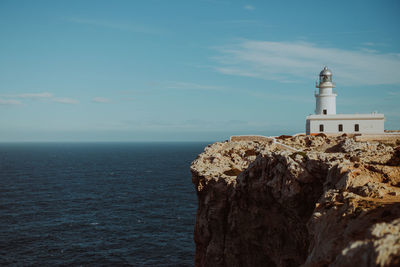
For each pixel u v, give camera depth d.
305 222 30.89
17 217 85.12
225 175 45.09
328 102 72.38
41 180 150.88
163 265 59.12
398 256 12.93
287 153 34.47
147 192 121.94
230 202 42.12
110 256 62.16
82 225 79.88
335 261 15.99
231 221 40.88
